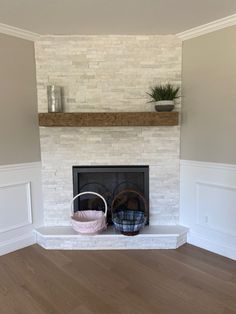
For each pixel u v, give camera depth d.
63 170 2.82
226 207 2.46
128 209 2.96
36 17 2.22
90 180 2.97
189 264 2.37
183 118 2.71
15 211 2.65
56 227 2.84
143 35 2.64
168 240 2.65
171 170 2.80
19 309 1.81
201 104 2.55
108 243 2.66
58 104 2.65
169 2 1.97
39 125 2.61
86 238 2.64
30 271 2.28
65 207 2.86
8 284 2.10
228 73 2.33
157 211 2.86
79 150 2.79
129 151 2.78
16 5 2.00
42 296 1.95
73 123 2.58
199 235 2.70
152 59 2.68
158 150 2.78
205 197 2.62
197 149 2.63
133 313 1.76
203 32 2.46
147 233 2.65
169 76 2.69
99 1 1.94
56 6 2.02
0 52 2.42
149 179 2.81
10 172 2.58
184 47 2.63
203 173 2.60
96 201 3.00
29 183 2.73
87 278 2.17
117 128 2.75
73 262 2.42
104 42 2.65
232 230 2.44
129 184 2.97
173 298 1.91
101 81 2.70
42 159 2.80
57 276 2.20
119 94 2.71
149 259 2.46
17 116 2.59
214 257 2.49
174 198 2.84
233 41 2.28
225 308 1.80
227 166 2.41
